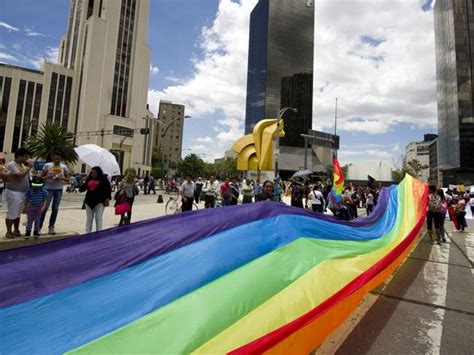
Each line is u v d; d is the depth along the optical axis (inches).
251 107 4160.9
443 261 313.7
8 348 82.4
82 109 2726.4
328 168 3122.5
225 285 120.5
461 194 896.9
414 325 163.3
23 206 257.6
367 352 135.0
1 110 2704.2
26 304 98.1
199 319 100.0
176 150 5280.5
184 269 125.3
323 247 180.5
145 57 3184.1
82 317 96.0
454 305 192.7
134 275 118.0
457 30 2834.6
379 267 188.2
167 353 85.4
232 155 5625.0
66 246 125.5
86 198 288.2
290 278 137.9
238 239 153.1
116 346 86.2
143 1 3112.7
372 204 666.2
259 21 4045.3
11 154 2790.4
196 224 154.3
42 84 2913.4
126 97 2997.0
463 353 136.3
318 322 122.2
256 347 91.8
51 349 83.4
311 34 4047.7
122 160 2910.9
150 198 1017.5
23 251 118.8
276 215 187.3
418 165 3253.0
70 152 1710.1
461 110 2758.4
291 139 3897.6
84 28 2928.2
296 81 3941.9
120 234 136.6
